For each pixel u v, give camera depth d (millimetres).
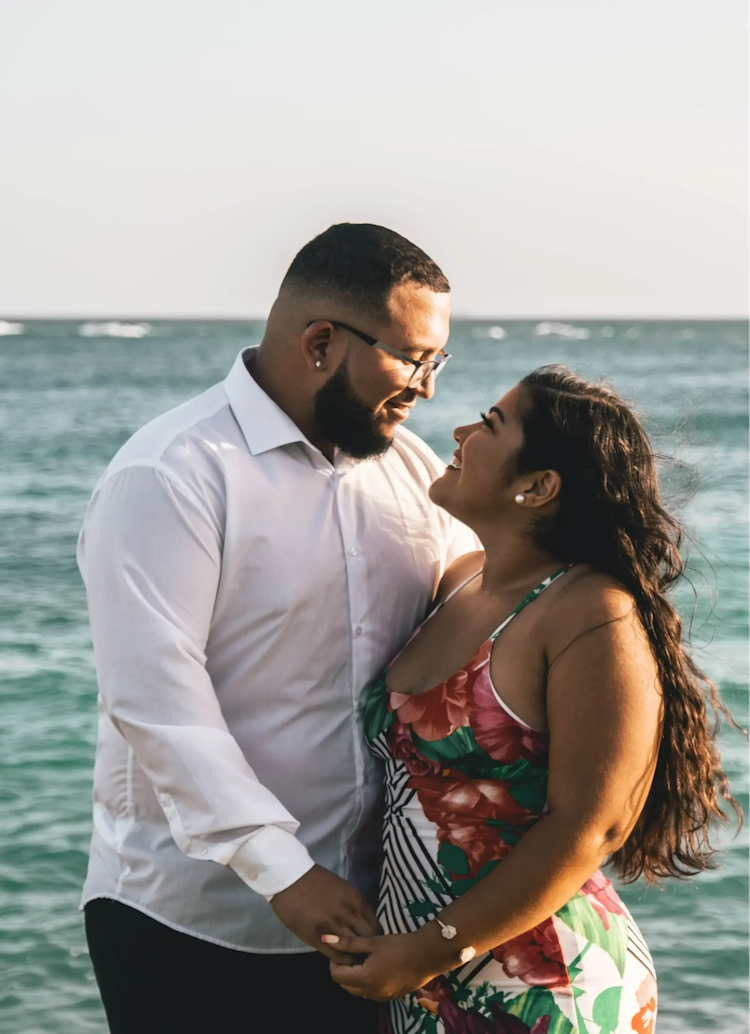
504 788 2307
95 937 2648
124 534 2402
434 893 2350
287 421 2574
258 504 2525
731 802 2500
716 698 2424
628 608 2225
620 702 2158
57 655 9547
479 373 55406
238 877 2547
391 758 2492
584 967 2270
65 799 6664
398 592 2709
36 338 127688
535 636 2275
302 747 2586
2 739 7578
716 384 46781
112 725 2602
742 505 15914
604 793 2152
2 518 16281
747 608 9805
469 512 2455
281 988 2625
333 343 2525
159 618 2369
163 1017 2578
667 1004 4754
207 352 87375
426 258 2594
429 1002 2332
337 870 2643
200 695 2369
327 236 2598
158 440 2490
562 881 2166
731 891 5582
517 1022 2242
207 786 2293
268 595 2529
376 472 2742
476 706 2311
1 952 5148
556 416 2334
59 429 28844
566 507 2332
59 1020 4699
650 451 2393
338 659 2611
